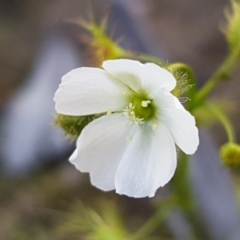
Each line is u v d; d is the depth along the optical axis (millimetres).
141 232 155
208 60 246
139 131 135
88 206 190
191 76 136
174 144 132
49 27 252
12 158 206
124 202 204
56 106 132
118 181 134
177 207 158
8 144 208
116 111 135
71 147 198
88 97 133
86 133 134
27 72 249
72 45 226
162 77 130
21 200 208
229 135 139
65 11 274
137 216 201
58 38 232
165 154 133
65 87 131
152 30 201
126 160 135
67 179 208
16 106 215
